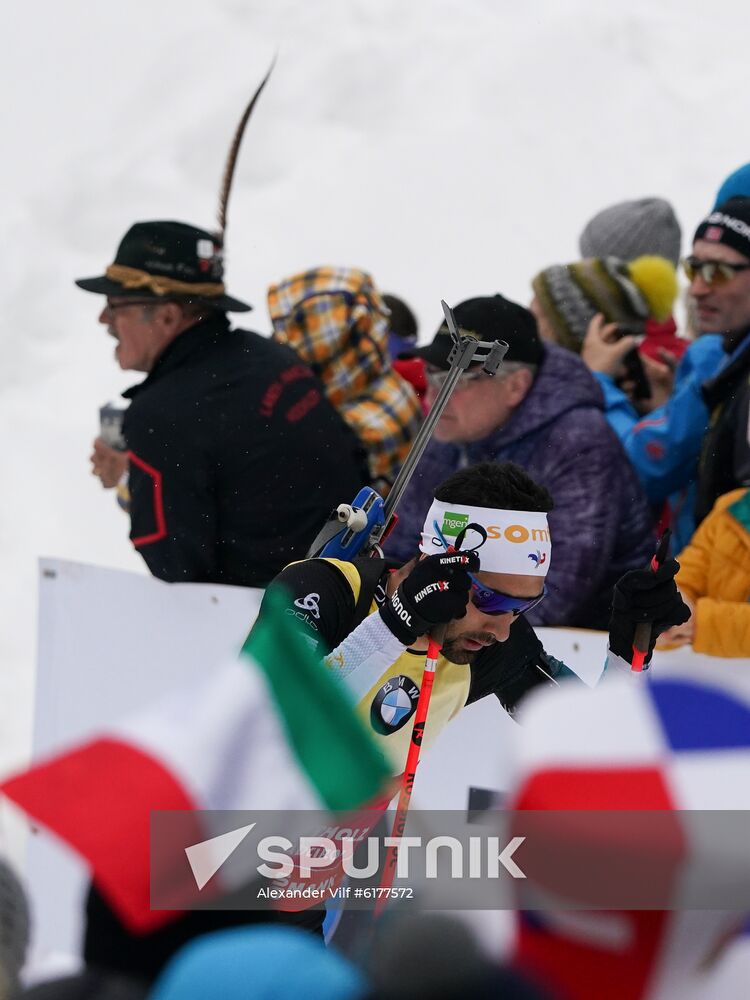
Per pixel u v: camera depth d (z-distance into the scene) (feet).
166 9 97.66
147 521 39.45
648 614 26.05
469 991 7.53
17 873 10.61
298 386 40.70
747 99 91.86
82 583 40.83
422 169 87.61
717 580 35.58
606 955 7.57
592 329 46.65
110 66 94.27
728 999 7.67
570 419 38.63
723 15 97.40
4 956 9.97
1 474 65.21
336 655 25.72
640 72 92.84
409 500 42.52
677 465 41.27
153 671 39.88
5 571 59.31
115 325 41.27
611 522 38.19
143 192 86.69
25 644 54.08
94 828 8.84
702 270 39.52
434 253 82.89
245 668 9.88
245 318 76.79
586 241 54.34
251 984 7.95
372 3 96.37
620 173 87.92
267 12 96.53
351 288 45.24
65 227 84.33
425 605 24.98
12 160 87.92
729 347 39.68
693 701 8.00
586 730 7.89
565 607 37.83
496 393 38.83
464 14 96.17
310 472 39.86
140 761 9.23
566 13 95.25
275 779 9.64
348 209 85.51
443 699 28.55
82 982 8.62
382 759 10.03
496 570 25.93
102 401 71.61
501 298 39.32
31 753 41.70
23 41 96.02
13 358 74.74
